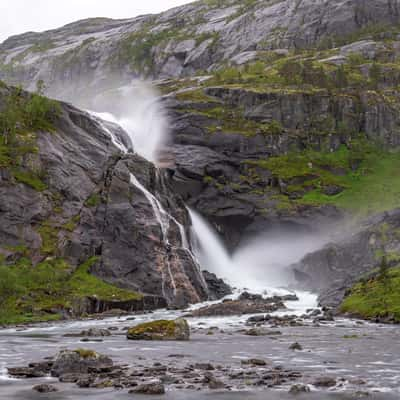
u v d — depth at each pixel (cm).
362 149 15088
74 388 2522
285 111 15288
